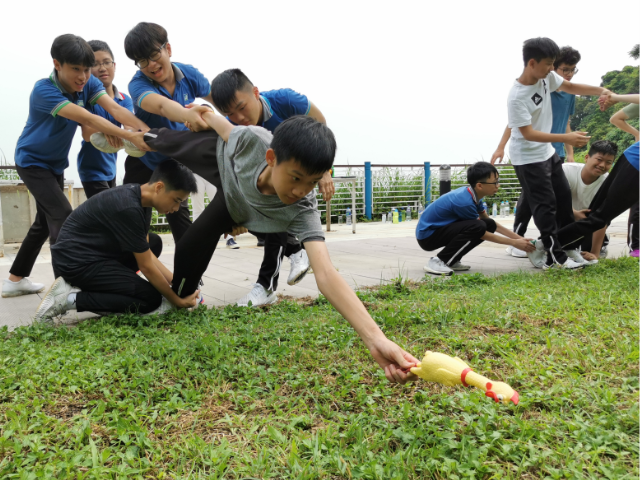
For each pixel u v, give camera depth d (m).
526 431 1.52
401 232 9.13
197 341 2.43
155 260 3.43
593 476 1.29
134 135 3.03
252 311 3.16
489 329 2.63
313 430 1.65
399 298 3.50
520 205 5.64
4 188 7.38
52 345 2.49
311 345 2.43
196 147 2.56
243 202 2.36
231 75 2.79
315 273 1.82
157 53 3.08
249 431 1.61
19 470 1.35
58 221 3.59
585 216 4.64
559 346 2.29
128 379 2.06
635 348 2.15
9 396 1.88
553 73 4.44
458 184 12.89
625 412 1.65
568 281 3.80
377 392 1.88
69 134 3.57
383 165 12.03
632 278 3.73
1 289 4.34
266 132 2.16
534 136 4.23
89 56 3.19
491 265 5.13
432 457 1.42
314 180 1.65
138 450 1.52
